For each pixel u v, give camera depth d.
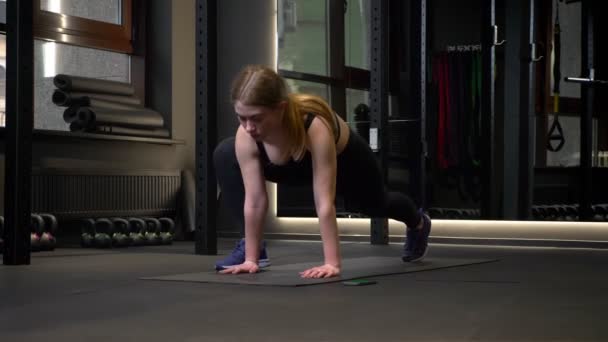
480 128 5.49
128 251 4.70
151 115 5.89
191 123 6.33
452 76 5.56
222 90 6.28
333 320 1.91
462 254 4.41
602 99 5.17
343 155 2.96
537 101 5.34
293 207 5.98
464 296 2.38
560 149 5.28
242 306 2.15
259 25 6.12
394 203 3.29
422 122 5.52
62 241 5.40
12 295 2.44
